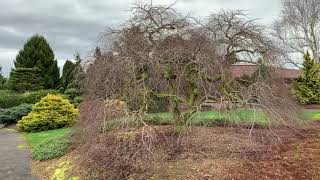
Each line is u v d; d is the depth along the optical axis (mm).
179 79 9539
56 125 18922
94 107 9352
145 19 9953
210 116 11305
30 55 35094
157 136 9859
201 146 9336
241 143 9398
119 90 9367
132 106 9344
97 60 10016
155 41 9781
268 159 8445
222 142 9578
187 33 9891
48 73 35156
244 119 9664
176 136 9945
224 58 10438
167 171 8234
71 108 19453
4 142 16156
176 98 9734
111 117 8883
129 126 8836
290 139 10008
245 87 9922
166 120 11438
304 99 26531
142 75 9375
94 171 9273
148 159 8586
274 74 10688
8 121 22188
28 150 14320
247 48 10766
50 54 35969
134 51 9430
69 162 11016
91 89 9797
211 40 10047
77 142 11828
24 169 11539
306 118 12562
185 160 8656
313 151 8805
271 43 10945
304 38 39625
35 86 33062
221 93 9602
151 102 10195
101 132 9297
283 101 10289
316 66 27531
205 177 7789
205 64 9312
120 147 8742
